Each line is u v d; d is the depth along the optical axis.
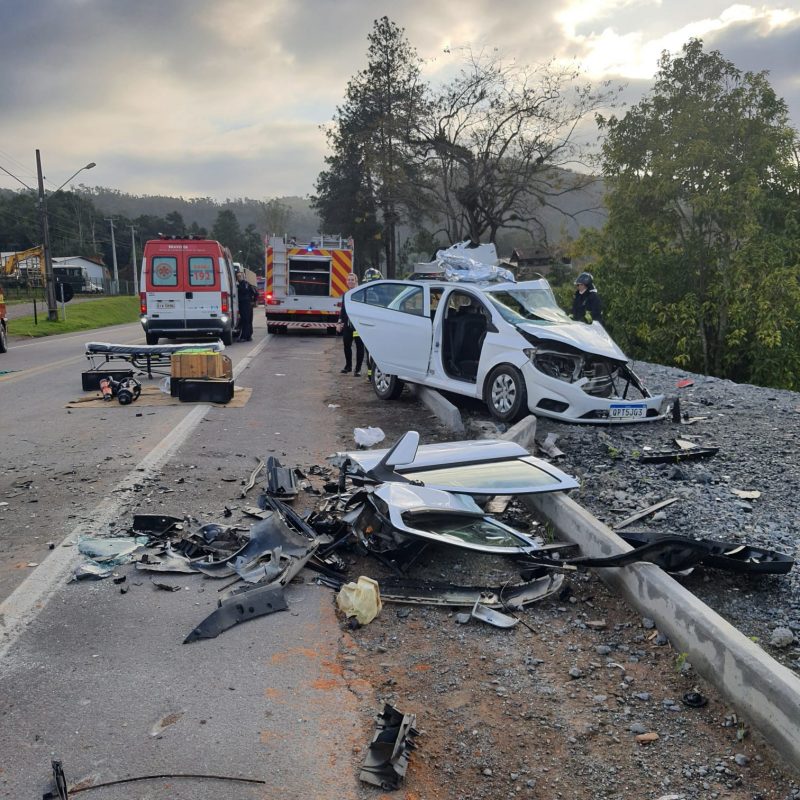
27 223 102.69
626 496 6.24
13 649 3.71
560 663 3.67
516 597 4.34
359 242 53.12
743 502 6.04
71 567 4.71
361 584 4.14
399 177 32.12
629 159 23.06
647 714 3.24
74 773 2.79
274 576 4.48
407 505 4.76
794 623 3.98
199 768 2.83
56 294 33.12
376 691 3.40
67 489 6.40
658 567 4.20
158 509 5.82
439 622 4.09
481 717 3.21
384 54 43.47
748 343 21.31
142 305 19.17
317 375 14.56
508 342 8.89
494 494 5.16
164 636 3.87
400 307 10.60
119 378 12.41
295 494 5.96
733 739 3.05
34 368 16.22
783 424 9.09
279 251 24.20
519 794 2.75
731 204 20.70
